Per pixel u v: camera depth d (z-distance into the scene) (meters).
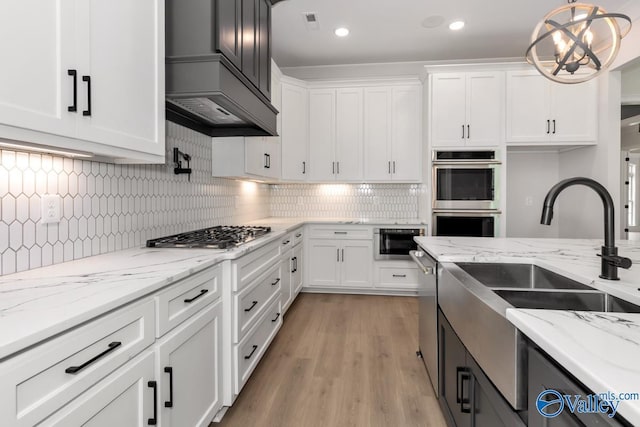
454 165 3.62
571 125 3.55
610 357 0.58
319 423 1.74
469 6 3.01
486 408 1.13
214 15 1.68
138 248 1.82
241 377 1.83
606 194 1.16
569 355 0.59
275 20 3.24
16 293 0.97
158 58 1.52
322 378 2.15
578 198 3.88
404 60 4.21
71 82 1.04
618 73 3.35
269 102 2.45
